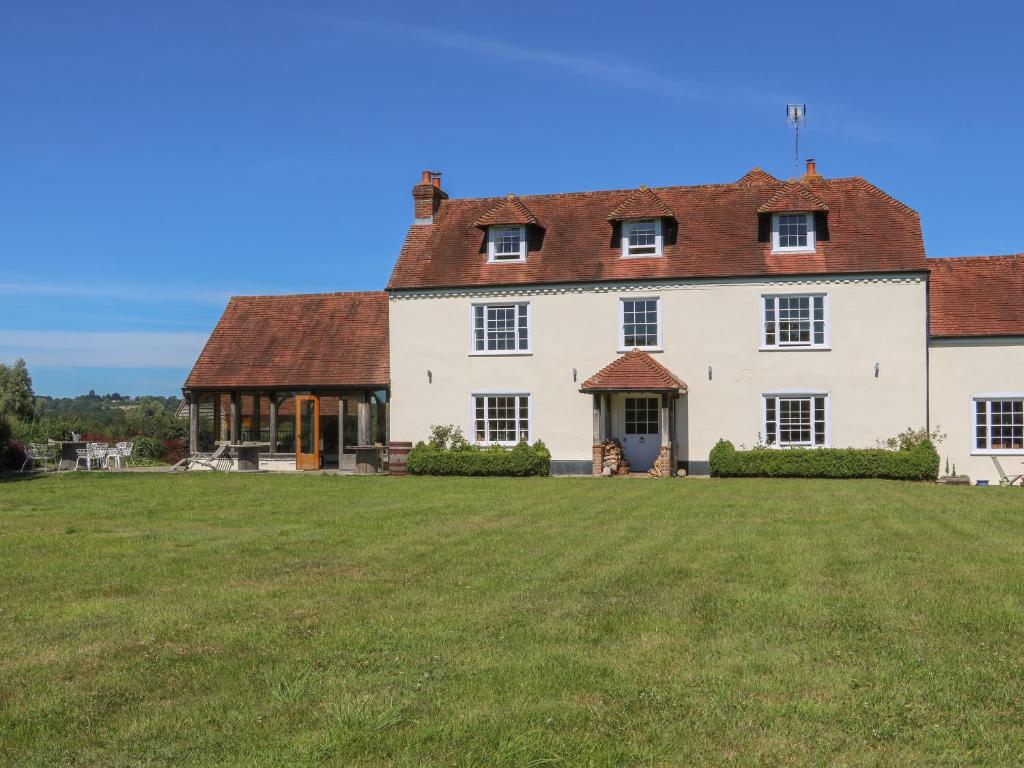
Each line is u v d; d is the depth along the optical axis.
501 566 12.47
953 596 10.40
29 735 6.68
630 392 29.88
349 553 13.62
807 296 29.91
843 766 6.08
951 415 29.20
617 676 7.73
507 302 32.31
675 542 14.44
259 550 13.97
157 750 6.37
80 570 12.43
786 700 7.21
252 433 36.94
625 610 9.88
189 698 7.38
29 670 8.07
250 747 6.41
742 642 8.68
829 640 8.73
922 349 28.88
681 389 30.20
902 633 8.95
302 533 15.76
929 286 30.30
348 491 23.95
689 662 8.10
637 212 31.42
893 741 6.50
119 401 92.81
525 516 18.08
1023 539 14.59
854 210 31.00
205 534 15.70
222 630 9.23
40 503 21.03
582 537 15.07
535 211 34.22
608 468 30.70
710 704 7.11
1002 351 28.86
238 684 7.69
